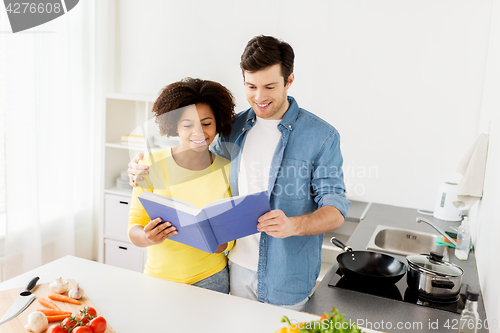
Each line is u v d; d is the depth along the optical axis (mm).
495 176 1590
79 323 1020
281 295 1531
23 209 2604
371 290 1434
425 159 2725
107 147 3098
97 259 3477
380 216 2555
